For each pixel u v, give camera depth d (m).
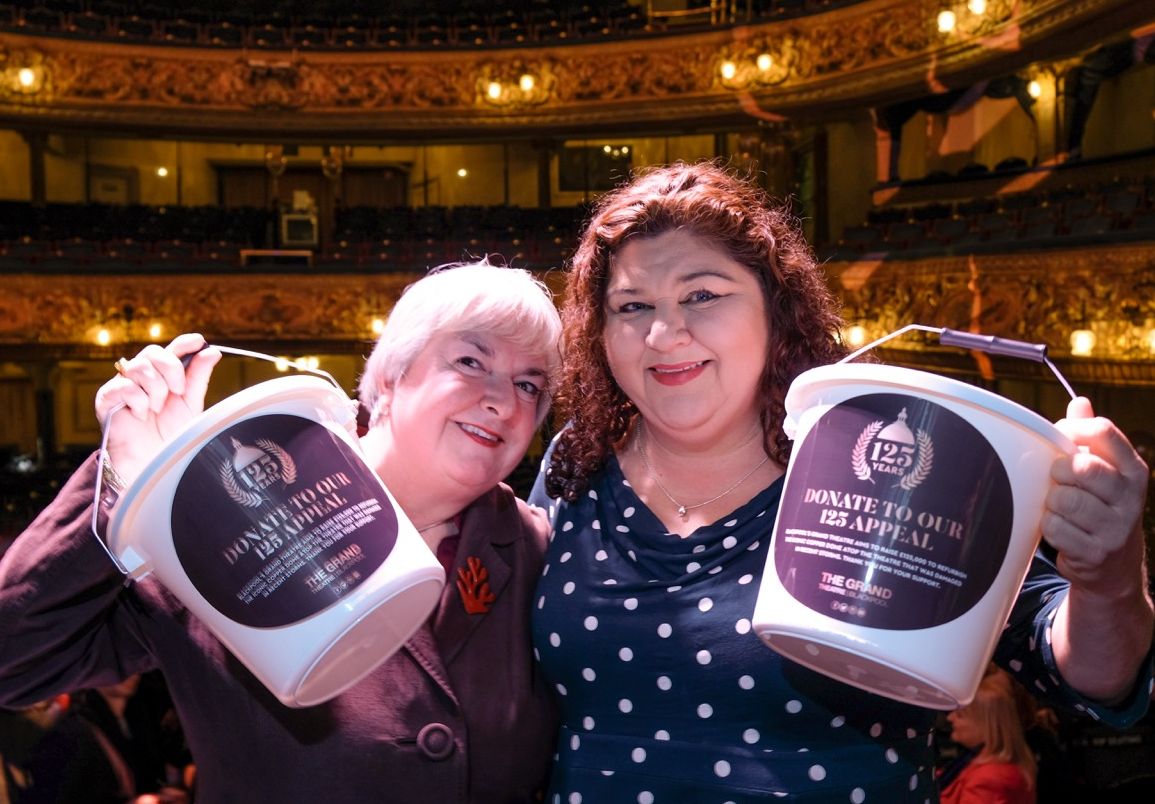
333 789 1.54
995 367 11.25
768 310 1.53
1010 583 1.21
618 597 1.54
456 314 1.61
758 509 1.52
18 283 15.28
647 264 1.49
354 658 1.31
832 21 14.23
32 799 2.75
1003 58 12.36
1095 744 4.58
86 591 1.43
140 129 16.52
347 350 16.23
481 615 1.68
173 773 2.94
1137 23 10.95
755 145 15.77
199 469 1.27
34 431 18.64
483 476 1.64
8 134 18.34
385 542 1.28
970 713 2.92
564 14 16.95
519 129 16.62
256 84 16.47
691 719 1.49
